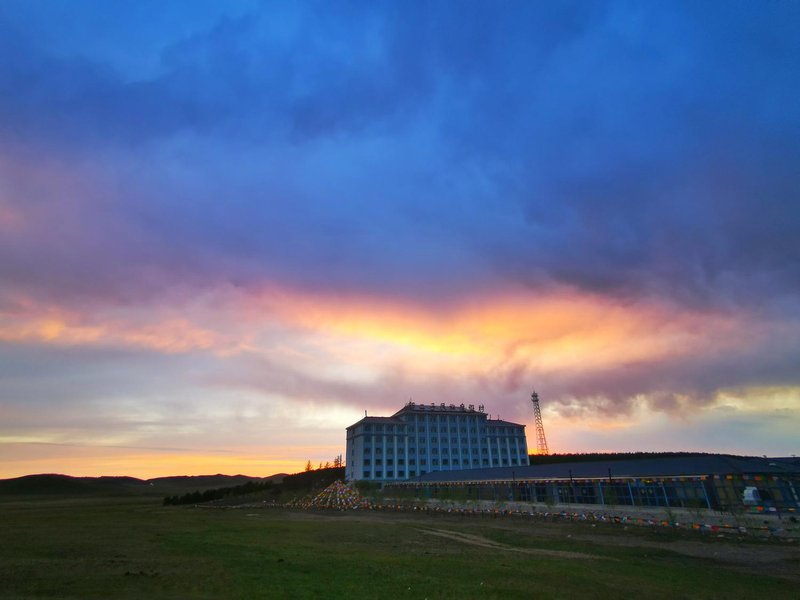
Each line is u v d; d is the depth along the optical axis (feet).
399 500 322.34
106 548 121.08
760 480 162.30
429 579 85.66
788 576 90.07
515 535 155.02
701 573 92.58
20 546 124.26
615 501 208.95
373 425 512.63
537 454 603.26
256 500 433.07
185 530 172.55
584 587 80.59
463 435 540.93
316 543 136.67
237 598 69.56
